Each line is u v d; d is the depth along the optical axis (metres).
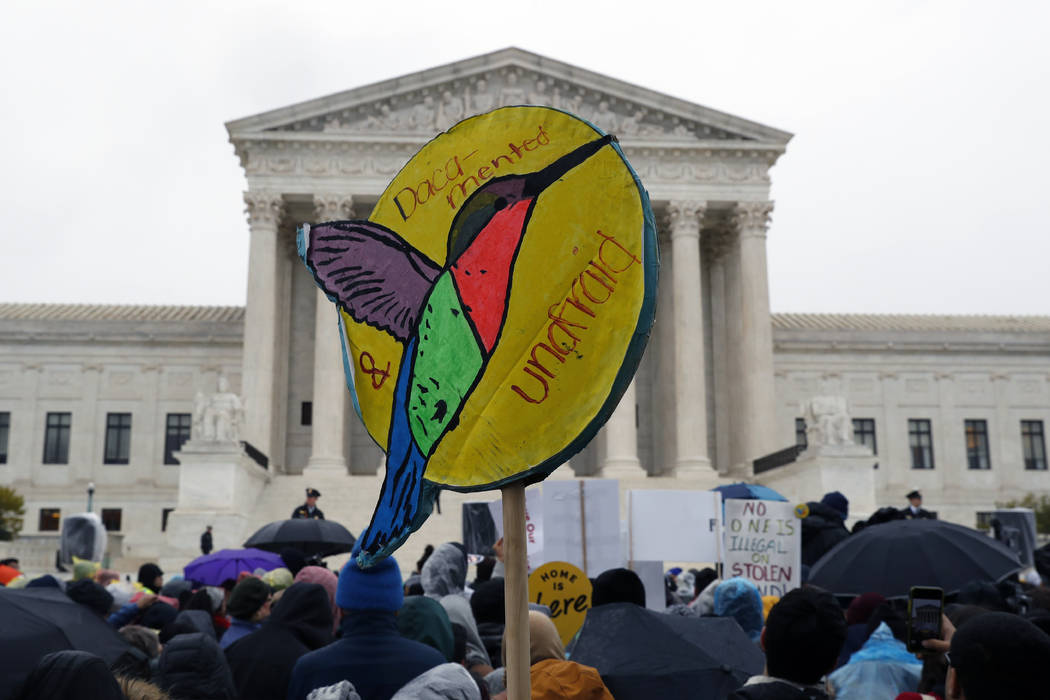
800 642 6.22
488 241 4.97
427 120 67.88
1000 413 79.12
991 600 9.47
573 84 68.31
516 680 4.64
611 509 15.91
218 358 75.81
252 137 66.81
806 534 17.16
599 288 4.65
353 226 5.41
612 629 8.55
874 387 78.94
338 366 65.94
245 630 11.16
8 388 75.19
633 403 65.94
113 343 75.69
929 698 6.21
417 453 5.08
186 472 54.12
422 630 8.87
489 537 19.81
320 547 24.45
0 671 7.58
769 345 66.81
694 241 68.00
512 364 4.80
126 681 5.25
